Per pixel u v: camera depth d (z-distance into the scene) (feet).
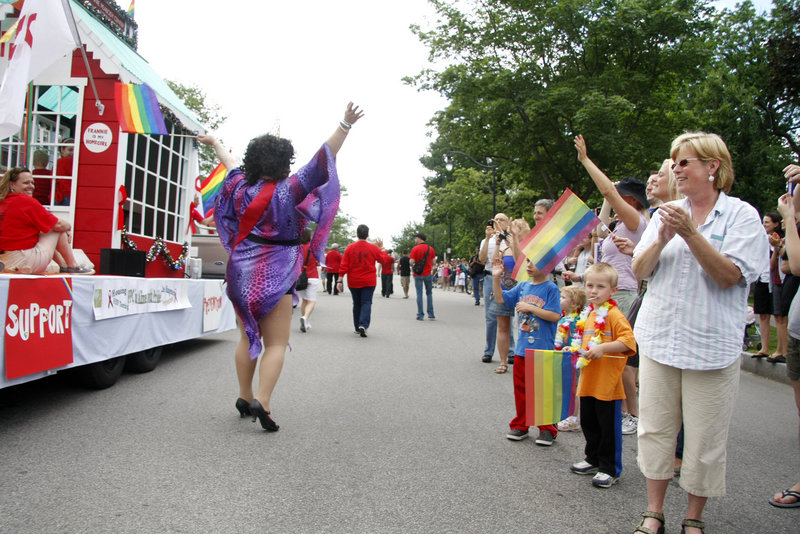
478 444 14.38
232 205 14.98
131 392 17.93
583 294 14.48
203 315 25.61
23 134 25.26
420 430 15.25
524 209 110.63
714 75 75.92
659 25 59.21
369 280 32.48
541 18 63.26
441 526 9.77
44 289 14.66
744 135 73.15
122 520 9.41
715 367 9.09
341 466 12.34
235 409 16.46
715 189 9.61
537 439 14.66
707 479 9.20
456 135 73.72
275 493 10.78
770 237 26.22
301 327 33.42
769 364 26.66
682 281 9.37
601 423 12.13
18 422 14.42
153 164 28.35
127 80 25.36
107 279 17.66
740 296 9.30
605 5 60.44
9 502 9.87
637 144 62.90
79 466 11.66
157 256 28.53
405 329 37.27
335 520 9.79
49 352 14.85
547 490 11.65
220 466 12.00
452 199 126.82
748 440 16.08
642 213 16.15
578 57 65.36
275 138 14.94
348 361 24.72
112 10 29.78
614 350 11.96
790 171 12.06
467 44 66.90
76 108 25.20
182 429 14.38
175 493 10.56
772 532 10.25
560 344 14.51
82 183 24.81
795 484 11.98
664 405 9.55
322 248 15.20
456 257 172.45
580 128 60.34
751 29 90.58
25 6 18.98
